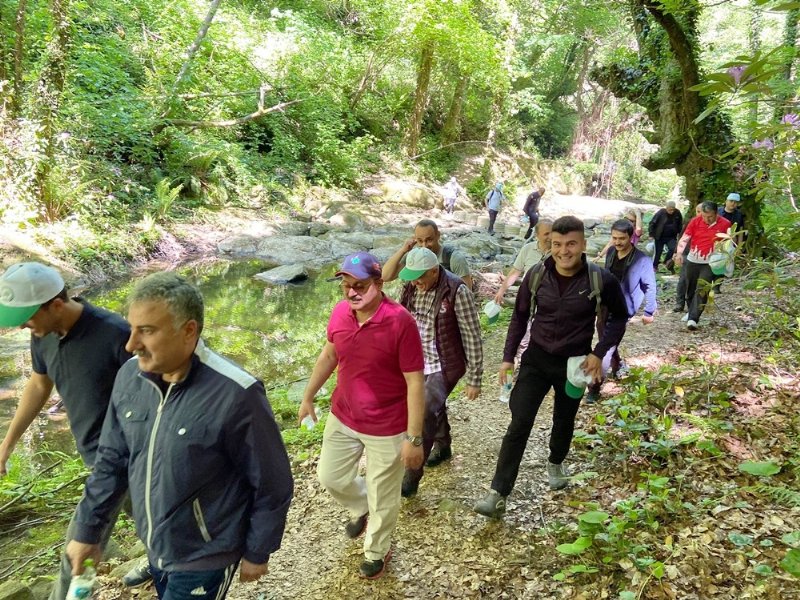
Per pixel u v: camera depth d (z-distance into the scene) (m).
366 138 22.38
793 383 4.68
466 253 15.59
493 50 23.25
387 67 25.19
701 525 3.12
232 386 1.89
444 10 21.77
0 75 10.85
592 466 4.02
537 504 3.69
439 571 3.19
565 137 36.28
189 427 1.86
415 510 3.78
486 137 31.17
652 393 4.77
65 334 2.50
